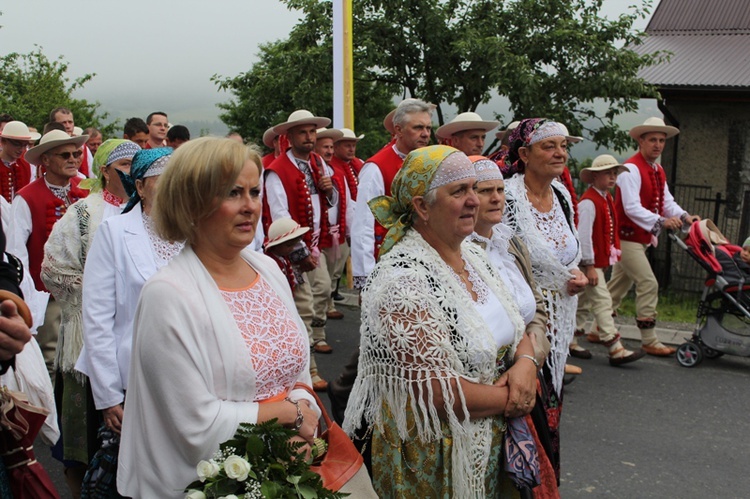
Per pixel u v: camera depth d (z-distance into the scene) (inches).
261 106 494.9
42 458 191.5
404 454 103.8
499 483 111.3
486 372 105.6
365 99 512.7
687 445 200.4
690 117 428.1
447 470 102.4
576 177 450.0
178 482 84.5
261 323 89.7
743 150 417.4
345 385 130.9
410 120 225.5
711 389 244.2
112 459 119.5
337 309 349.4
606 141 439.2
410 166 107.4
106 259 124.3
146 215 128.0
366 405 106.4
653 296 278.4
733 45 459.5
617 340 265.4
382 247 108.6
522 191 157.9
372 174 223.6
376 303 102.5
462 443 101.7
